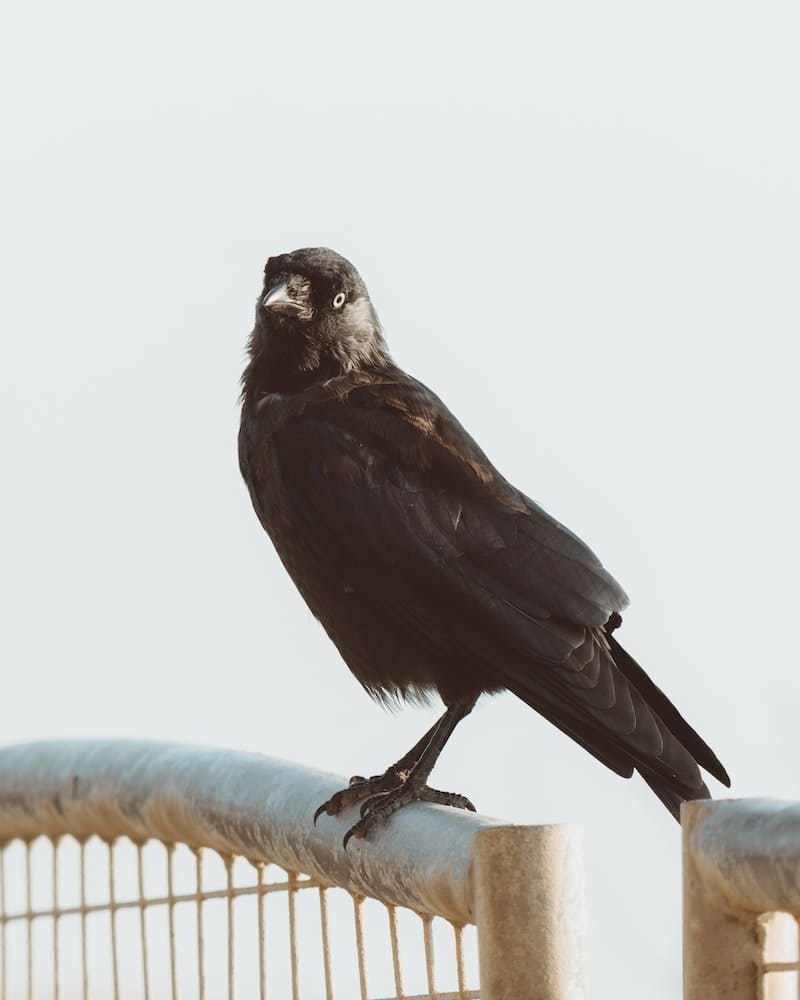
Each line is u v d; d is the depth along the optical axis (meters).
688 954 5.09
